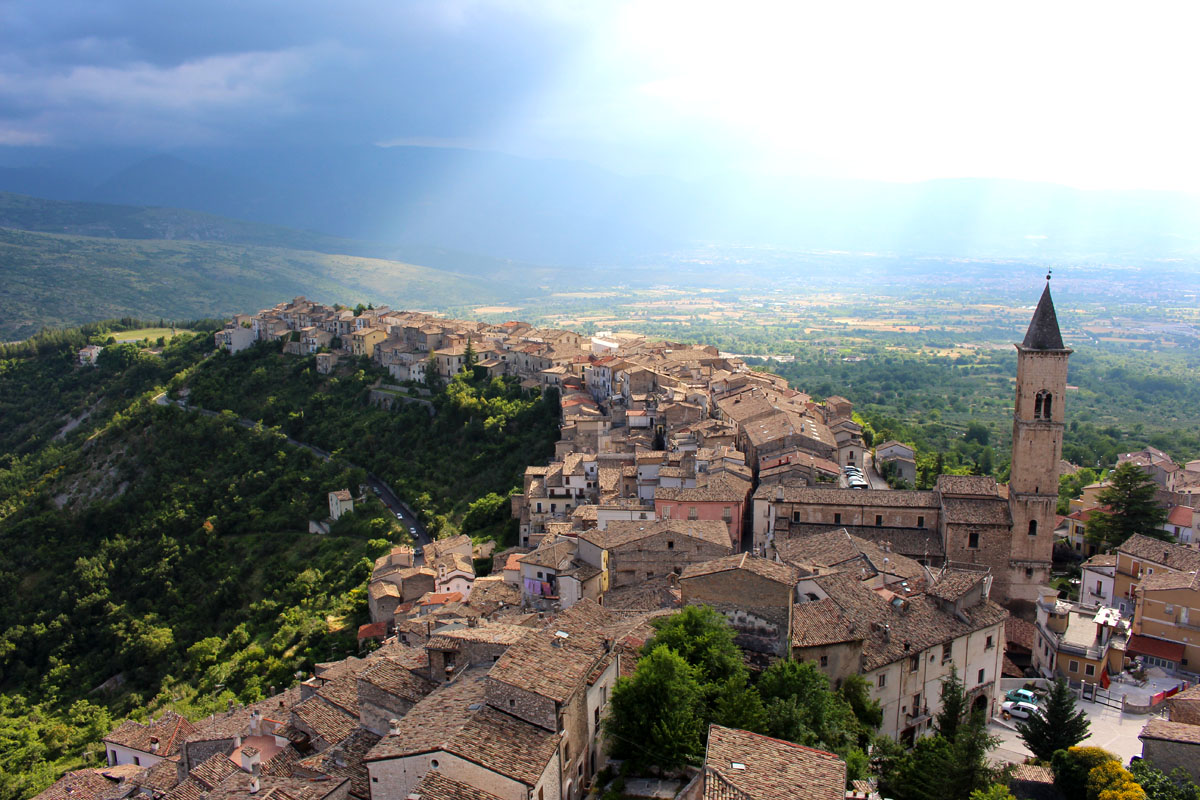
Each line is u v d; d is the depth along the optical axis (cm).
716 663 7081
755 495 13500
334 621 16612
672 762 6062
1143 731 7131
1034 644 10344
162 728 10275
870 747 7256
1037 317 11944
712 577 8000
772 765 5247
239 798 6022
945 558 12300
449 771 5241
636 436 19225
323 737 7200
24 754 14012
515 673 5769
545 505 17400
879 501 13088
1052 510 11981
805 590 8919
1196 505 15600
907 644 8344
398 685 6631
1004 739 8575
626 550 11394
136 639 18575
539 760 5288
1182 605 9769
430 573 15462
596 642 6506
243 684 15250
